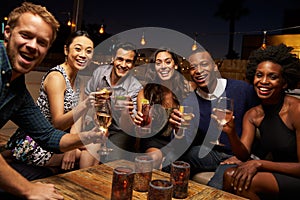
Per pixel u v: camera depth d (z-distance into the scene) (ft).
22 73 4.30
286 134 5.78
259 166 5.21
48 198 3.84
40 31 4.07
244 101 7.39
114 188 4.02
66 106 6.47
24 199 3.96
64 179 4.72
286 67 5.85
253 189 5.06
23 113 4.89
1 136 9.00
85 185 4.55
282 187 4.97
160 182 4.01
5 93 4.33
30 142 5.98
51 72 6.33
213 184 6.12
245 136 6.32
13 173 3.82
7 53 4.16
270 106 6.17
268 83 5.89
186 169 4.35
